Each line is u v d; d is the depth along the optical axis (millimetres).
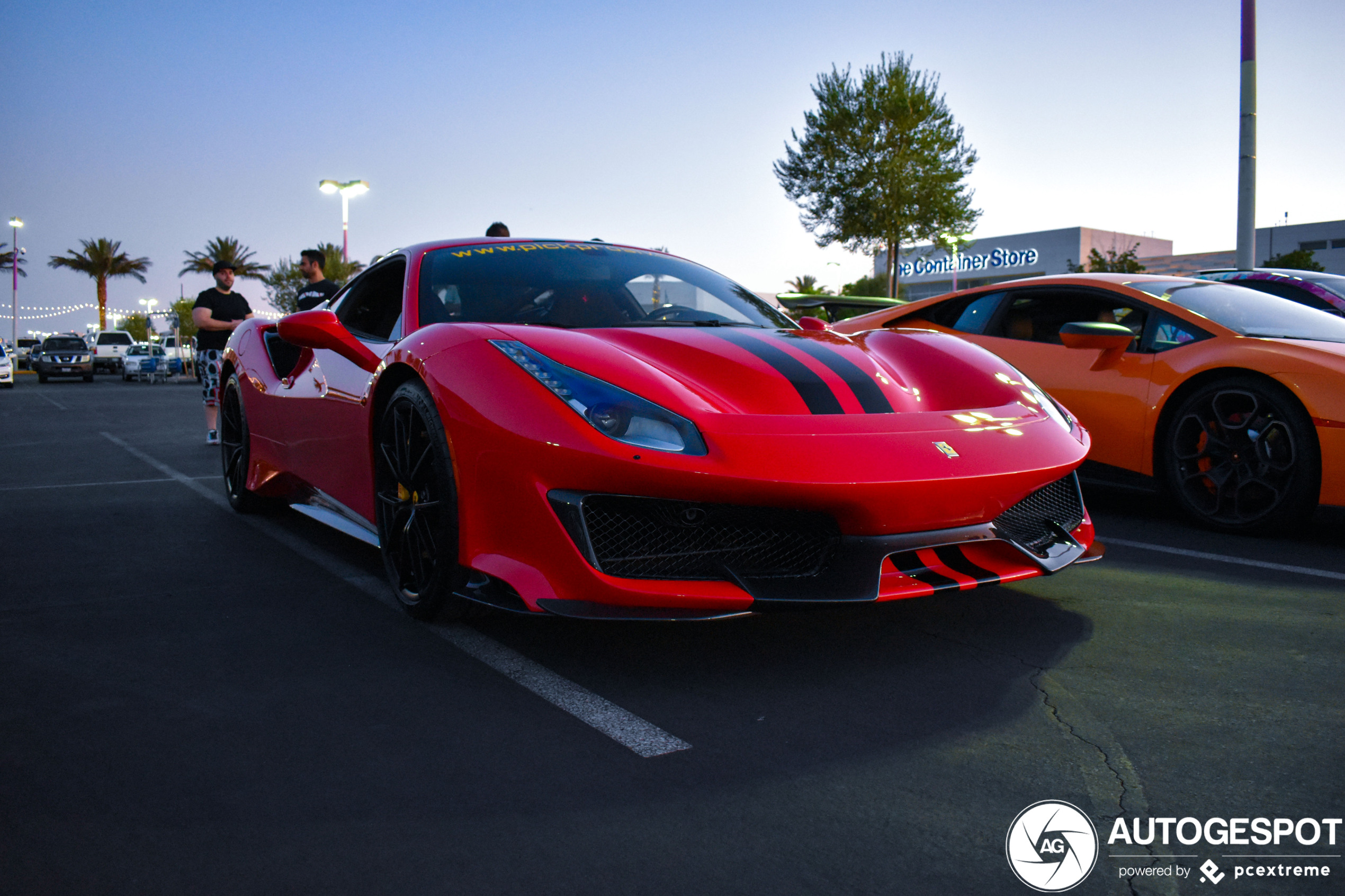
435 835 1375
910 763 1600
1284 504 3266
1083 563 2361
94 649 2189
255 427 3598
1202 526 3545
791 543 2037
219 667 2068
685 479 1871
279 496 3561
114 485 4723
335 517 3059
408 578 2467
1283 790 1503
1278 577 2811
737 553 2039
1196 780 1537
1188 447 3547
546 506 1963
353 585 2764
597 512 1965
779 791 1502
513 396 2057
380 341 2785
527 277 2836
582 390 2031
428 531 2316
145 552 3193
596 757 1625
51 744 1679
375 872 1281
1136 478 3703
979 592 2648
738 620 2383
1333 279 4906
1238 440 3398
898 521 1987
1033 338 4105
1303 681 1963
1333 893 1242
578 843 1353
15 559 3080
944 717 1788
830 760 1609
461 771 1571
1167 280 4000
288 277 38188
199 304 6695
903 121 22859
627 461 1886
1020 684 1950
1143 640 2227
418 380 2344
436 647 2201
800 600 1938
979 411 2277
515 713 1811
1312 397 3174
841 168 23078
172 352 34969
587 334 2389
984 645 2193
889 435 2049
